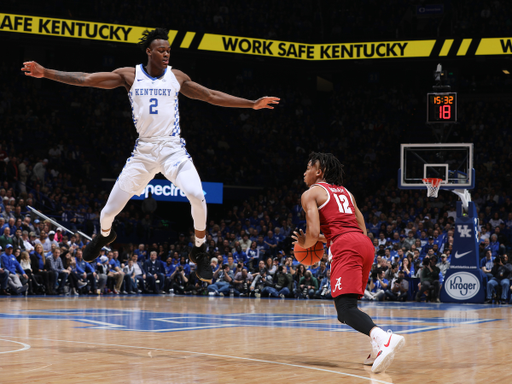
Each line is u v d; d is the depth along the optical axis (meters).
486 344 5.66
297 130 26.94
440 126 15.19
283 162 25.39
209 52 23.38
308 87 28.52
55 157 21.89
